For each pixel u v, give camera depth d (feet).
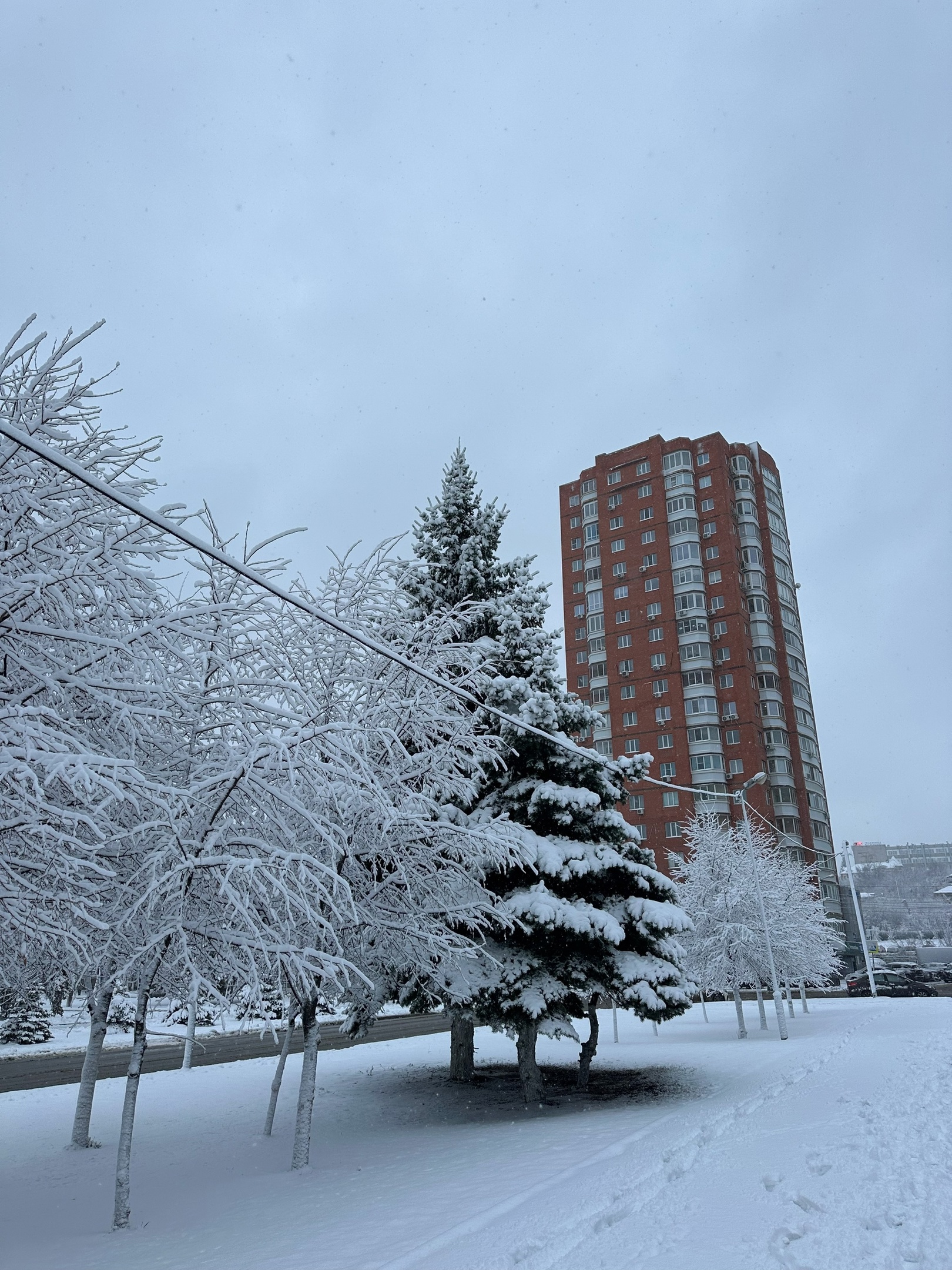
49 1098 57.77
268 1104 52.65
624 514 223.71
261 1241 23.08
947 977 174.09
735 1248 17.48
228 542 34.50
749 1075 51.39
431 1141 38.27
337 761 30.63
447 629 45.44
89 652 26.68
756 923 86.38
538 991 44.70
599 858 48.42
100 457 27.17
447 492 64.64
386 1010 160.97
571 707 55.16
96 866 22.11
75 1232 26.94
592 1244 18.99
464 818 46.88
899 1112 31.71
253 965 28.71
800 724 211.82
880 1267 15.43
